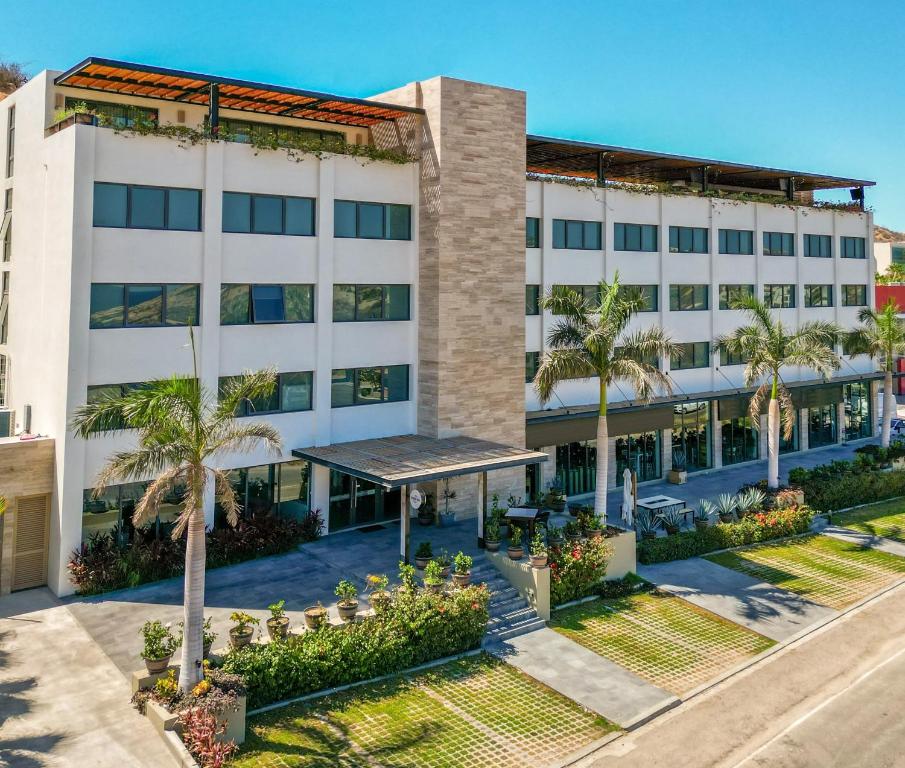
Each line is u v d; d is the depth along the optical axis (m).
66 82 27.08
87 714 17.84
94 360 24.91
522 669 21.30
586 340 28.92
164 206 26.23
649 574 28.66
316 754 16.88
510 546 25.80
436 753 17.23
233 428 18.55
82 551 24.64
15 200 29.50
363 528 30.77
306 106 30.56
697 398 40.75
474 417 32.12
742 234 44.88
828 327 38.91
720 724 18.97
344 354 30.39
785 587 27.88
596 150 38.50
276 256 28.55
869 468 41.66
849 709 19.69
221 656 18.91
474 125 31.47
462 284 31.45
